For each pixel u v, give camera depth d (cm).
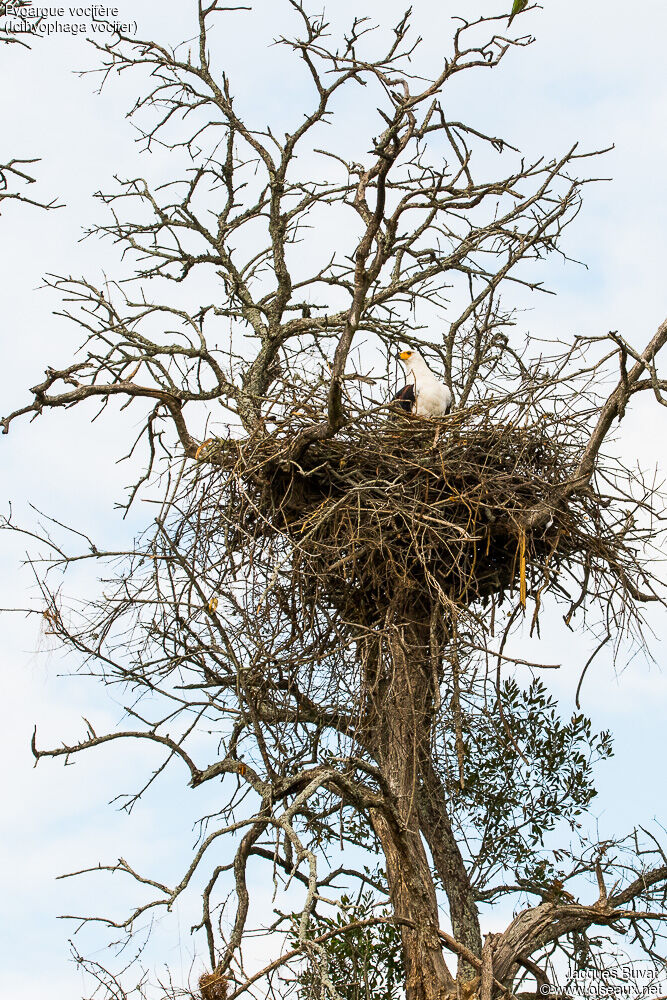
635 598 1082
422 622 1055
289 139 1330
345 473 1093
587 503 1077
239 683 1026
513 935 1056
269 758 1044
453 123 1110
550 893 1142
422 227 1313
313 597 1041
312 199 1375
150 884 1025
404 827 995
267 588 965
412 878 1012
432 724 966
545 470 1100
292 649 1032
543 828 1205
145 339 1255
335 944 1071
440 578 1065
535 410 1103
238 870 1079
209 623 1033
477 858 1172
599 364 1094
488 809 1205
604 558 1070
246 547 1056
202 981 898
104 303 1222
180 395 1186
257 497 1084
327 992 825
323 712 1048
